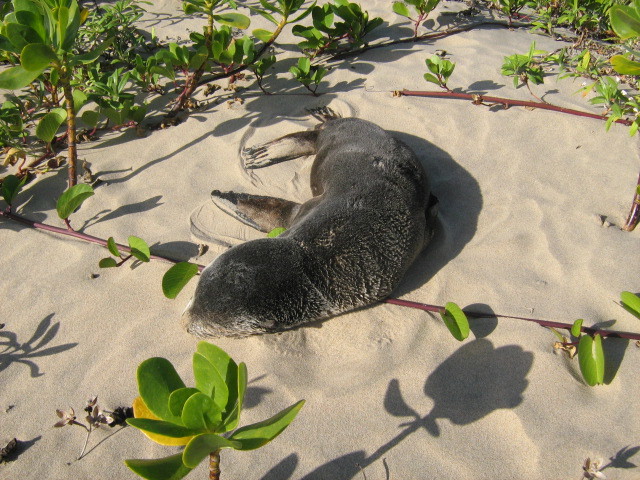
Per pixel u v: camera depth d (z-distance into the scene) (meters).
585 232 1.12
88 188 1.12
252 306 0.93
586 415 0.86
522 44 1.64
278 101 1.47
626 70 1.00
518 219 1.16
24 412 0.89
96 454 0.84
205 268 0.99
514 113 1.39
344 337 0.98
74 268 1.10
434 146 1.33
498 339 0.96
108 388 0.92
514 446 0.84
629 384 0.89
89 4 1.79
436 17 1.75
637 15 1.03
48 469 0.83
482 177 1.25
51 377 0.94
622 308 0.99
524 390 0.89
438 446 0.84
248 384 0.92
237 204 1.19
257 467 0.82
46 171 1.29
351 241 1.00
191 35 1.48
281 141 1.33
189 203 1.22
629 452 0.82
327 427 0.86
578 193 1.20
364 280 0.99
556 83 1.48
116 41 1.57
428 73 1.43
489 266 1.08
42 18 1.09
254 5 1.83
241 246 1.00
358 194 1.07
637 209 1.11
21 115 1.36
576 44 1.59
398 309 1.01
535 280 1.05
